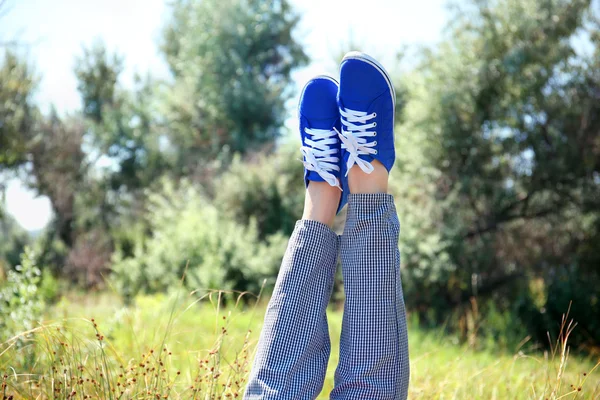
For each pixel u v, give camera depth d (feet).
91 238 60.85
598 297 33.27
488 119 39.09
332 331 17.76
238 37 83.97
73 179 71.77
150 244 45.88
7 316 12.22
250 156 72.23
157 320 15.43
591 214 37.88
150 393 6.47
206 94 82.64
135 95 88.28
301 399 5.13
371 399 5.15
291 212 52.13
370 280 5.35
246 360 7.23
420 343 22.02
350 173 5.76
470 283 37.29
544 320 32.22
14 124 42.96
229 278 40.78
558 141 37.17
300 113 6.42
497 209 39.06
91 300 41.45
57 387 6.56
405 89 47.47
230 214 51.34
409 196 40.01
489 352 24.04
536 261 39.06
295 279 5.45
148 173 79.61
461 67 39.17
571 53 37.58
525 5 38.50
